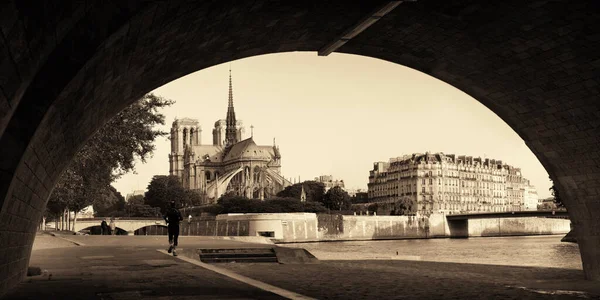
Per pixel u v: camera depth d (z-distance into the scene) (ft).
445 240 559.79
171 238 101.96
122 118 151.12
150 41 48.96
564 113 72.28
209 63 70.95
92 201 238.48
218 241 140.67
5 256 44.16
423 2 59.47
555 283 71.56
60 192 157.07
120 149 157.69
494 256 241.55
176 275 63.10
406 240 580.30
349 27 64.13
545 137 78.38
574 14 56.13
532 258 216.95
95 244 131.54
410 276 75.51
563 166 79.46
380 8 56.75
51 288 50.65
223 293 48.06
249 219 499.51
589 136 72.13
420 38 69.62
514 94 75.51
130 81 57.93
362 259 121.19
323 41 72.38
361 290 59.36
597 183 75.82
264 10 58.18
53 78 35.78
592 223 78.69
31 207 53.21
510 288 63.46
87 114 53.98
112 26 36.94
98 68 42.19
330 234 563.48
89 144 142.41
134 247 117.50
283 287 61.82
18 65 27.20
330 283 65.92
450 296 55.31
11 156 35.29
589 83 65.72
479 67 73.41
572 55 62.90
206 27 56.24
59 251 104.73
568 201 82.02
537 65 67.31
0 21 22.71
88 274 64.13
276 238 499.92
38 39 28.02
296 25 65.41
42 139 42.06
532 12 57.77
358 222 592.19
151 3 38.60
